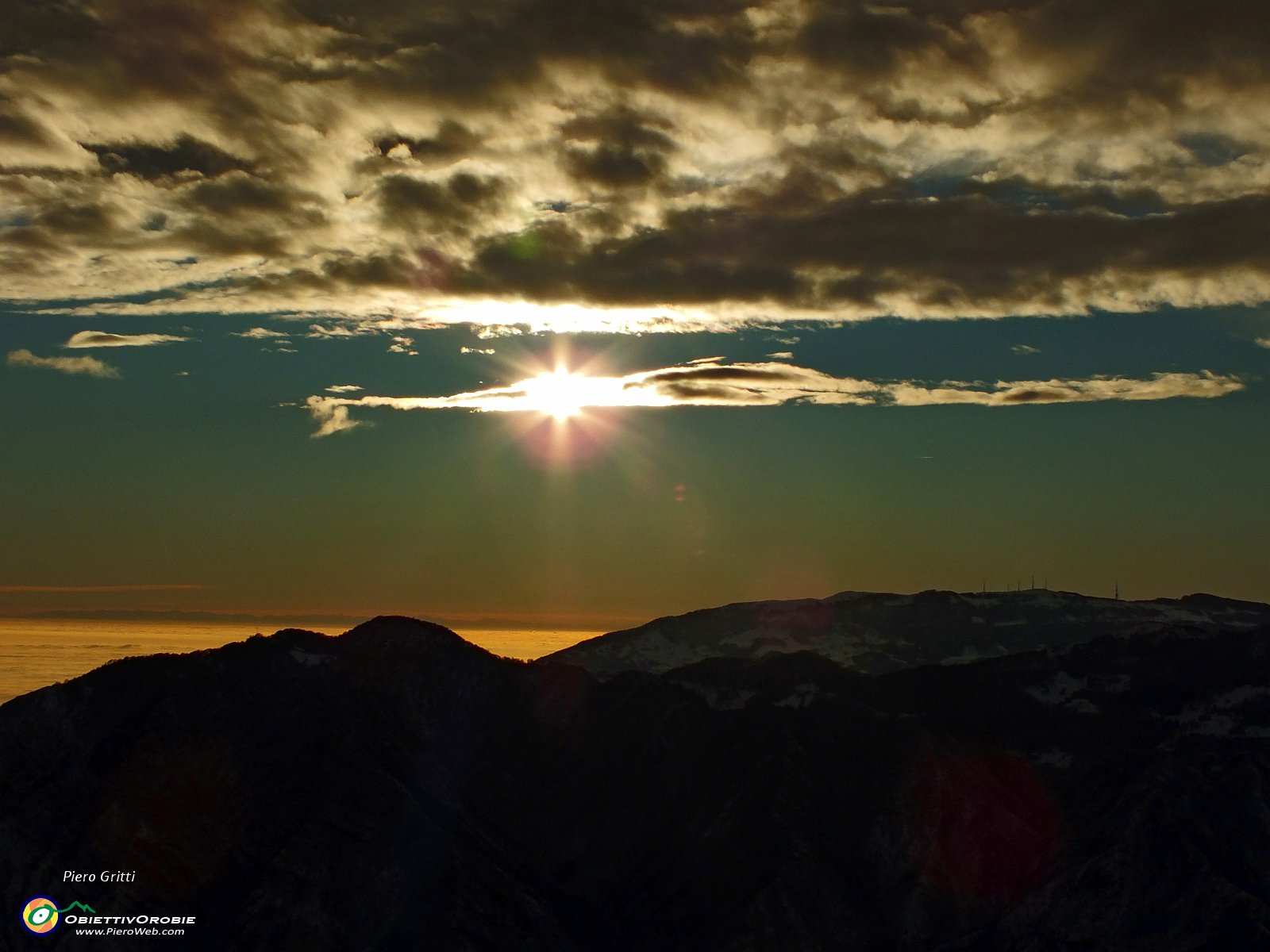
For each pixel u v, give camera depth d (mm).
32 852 97438
